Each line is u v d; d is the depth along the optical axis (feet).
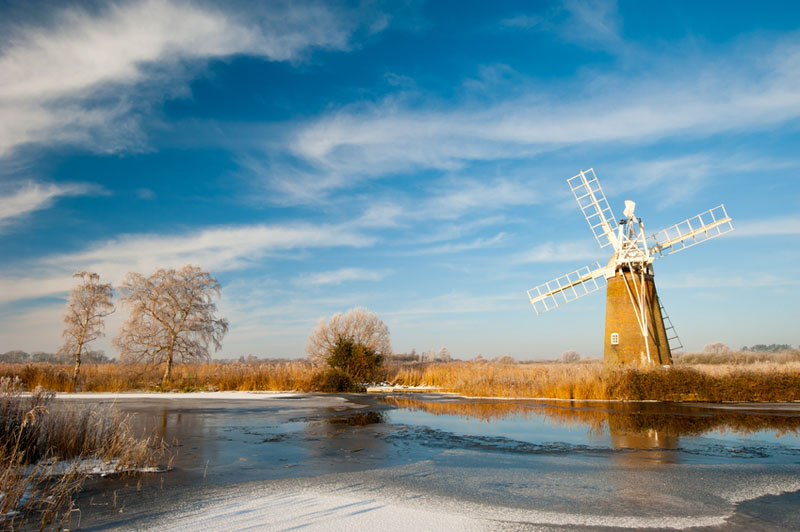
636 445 41.34
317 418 58.90
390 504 23.47
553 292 131.75
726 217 114.32
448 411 67.00
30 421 32.40
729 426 52.65
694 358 179.11
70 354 114.11
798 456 36.83
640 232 116.88
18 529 20.03
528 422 55.42
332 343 153.38
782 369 86.48
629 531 19.89
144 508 22.74
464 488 26.84
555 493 25.86
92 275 119.14
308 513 21.86
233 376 114.83
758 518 21.79
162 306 128.57
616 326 114.42
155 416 59.72
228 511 22.15
